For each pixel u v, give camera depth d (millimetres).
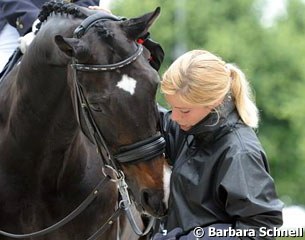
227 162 6672
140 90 6879
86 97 7004
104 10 7695
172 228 6988
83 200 7777
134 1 32156
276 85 33656
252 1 33938
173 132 7492
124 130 6871
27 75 7535
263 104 33531
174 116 6863
